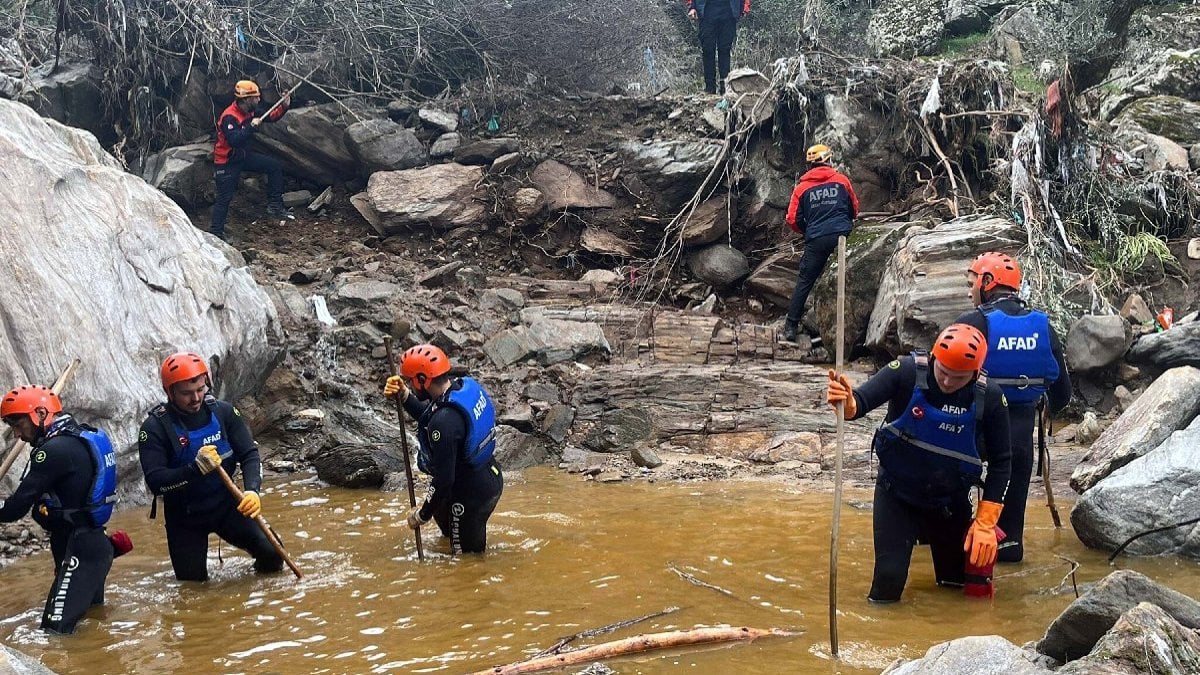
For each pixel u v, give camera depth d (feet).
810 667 14.19
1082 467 22.93
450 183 42.04
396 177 42.27
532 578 18.95
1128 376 30.01
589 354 34.55
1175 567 18.74
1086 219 36.45
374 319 35.35
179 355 18.60
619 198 42.52
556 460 29.91
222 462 19.15
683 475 27.58
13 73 42.19
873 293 34.40
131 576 19.92
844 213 34.27
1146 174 38.14
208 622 17.11
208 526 19.39
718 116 42.96
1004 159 36.50
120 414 25.17
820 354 35.17
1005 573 18.83
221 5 44.80
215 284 29.50
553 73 47.70
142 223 28.81
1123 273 34.65
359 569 19.94
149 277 27.86
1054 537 21.15
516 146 43.16
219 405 19.30
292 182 44.96
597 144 44.57
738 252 40.06
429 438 19.86
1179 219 36.78
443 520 21.25
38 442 17.35
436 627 16.43
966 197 36.94
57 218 26.61
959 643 12.51
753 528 22.27
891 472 16.92
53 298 25.05
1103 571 18.57
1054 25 50.93
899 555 16.93
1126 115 42.11
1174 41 48.67
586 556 20.35
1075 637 12.91
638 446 29.66
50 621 16.71
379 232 42.06
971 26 57.52
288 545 21.85
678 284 40.29
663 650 14.94
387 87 46.21
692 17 47.57
